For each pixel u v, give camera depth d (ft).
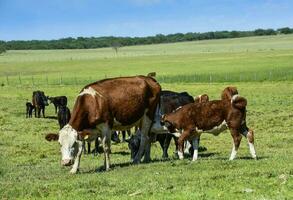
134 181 43.62
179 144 57.88
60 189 42.37
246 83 226.79
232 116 55.31
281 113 118.52
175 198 36.42
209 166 50.01
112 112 55.26
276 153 64.03
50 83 262.26
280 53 480.23
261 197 35.45
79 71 364.38
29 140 87.66
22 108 145.89
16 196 41.06
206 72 301.02
